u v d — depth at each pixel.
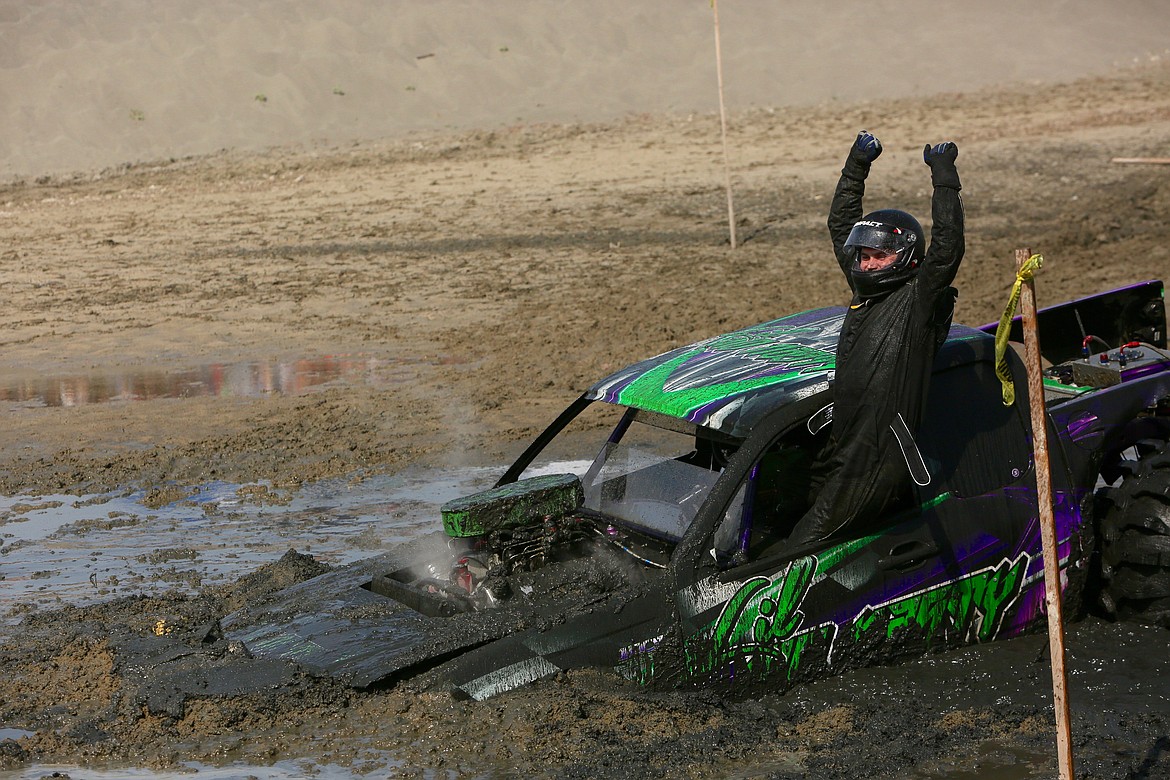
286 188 55.03
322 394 25.97
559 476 12.16
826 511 11.01
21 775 9.53
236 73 77.06
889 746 10.03
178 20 84.75
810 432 11.16
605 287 36.22
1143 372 13.60
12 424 24.41
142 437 23.06
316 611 11.27
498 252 41.34
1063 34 92.50
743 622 10.72
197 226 48.12
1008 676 11.37
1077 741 10.18
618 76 80.00
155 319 34.66
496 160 58.75
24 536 17.22
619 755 9.64
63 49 80.00
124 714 10.27
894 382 10.73
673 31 89.50
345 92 75.81
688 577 10.62
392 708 10.03
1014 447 12.04
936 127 61.19
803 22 93.12
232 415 24.42
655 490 11.80
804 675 11.04
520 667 10.27
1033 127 59.53
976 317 30.67
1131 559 12.33
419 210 48.75
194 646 11.30
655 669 10.50
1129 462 12.93
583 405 12.41
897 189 48.00
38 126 70.50
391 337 31.62
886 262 10.84
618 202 48.28
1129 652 11.92
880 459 10.84
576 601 10.72
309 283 38.41
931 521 11.46
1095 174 48.84
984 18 96.88
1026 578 12.05
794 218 44.56
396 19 86.38
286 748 9.70
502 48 82.88
